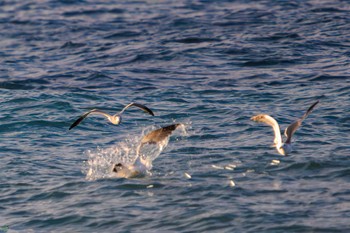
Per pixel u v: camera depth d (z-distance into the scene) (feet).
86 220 111.65
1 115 177.47
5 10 387.75
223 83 213.87
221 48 266.36
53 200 120.47
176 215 111.34
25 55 276.62
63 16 365.40
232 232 104.68
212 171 131.23
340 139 150.10
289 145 98.84
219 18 333.01
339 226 104.68
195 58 252.42
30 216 114.52
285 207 112.57
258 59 245.45
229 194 119.03
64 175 132.57
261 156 138.72
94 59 262.06
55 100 192.85
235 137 155.12
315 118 169.17
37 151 148.05
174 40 287.89
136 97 198.29
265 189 120.98
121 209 114.83
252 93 198.90
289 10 342.64
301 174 128.16
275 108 181.27
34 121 171.73
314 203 113.91
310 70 225.76
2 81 223.30
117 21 343.46
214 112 179.11
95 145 153.48
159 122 172.65
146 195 120.47
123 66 246.27
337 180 124.36
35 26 340.80
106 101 194.18
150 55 260.62
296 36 281.13
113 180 128.16
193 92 202.69
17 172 134.21
